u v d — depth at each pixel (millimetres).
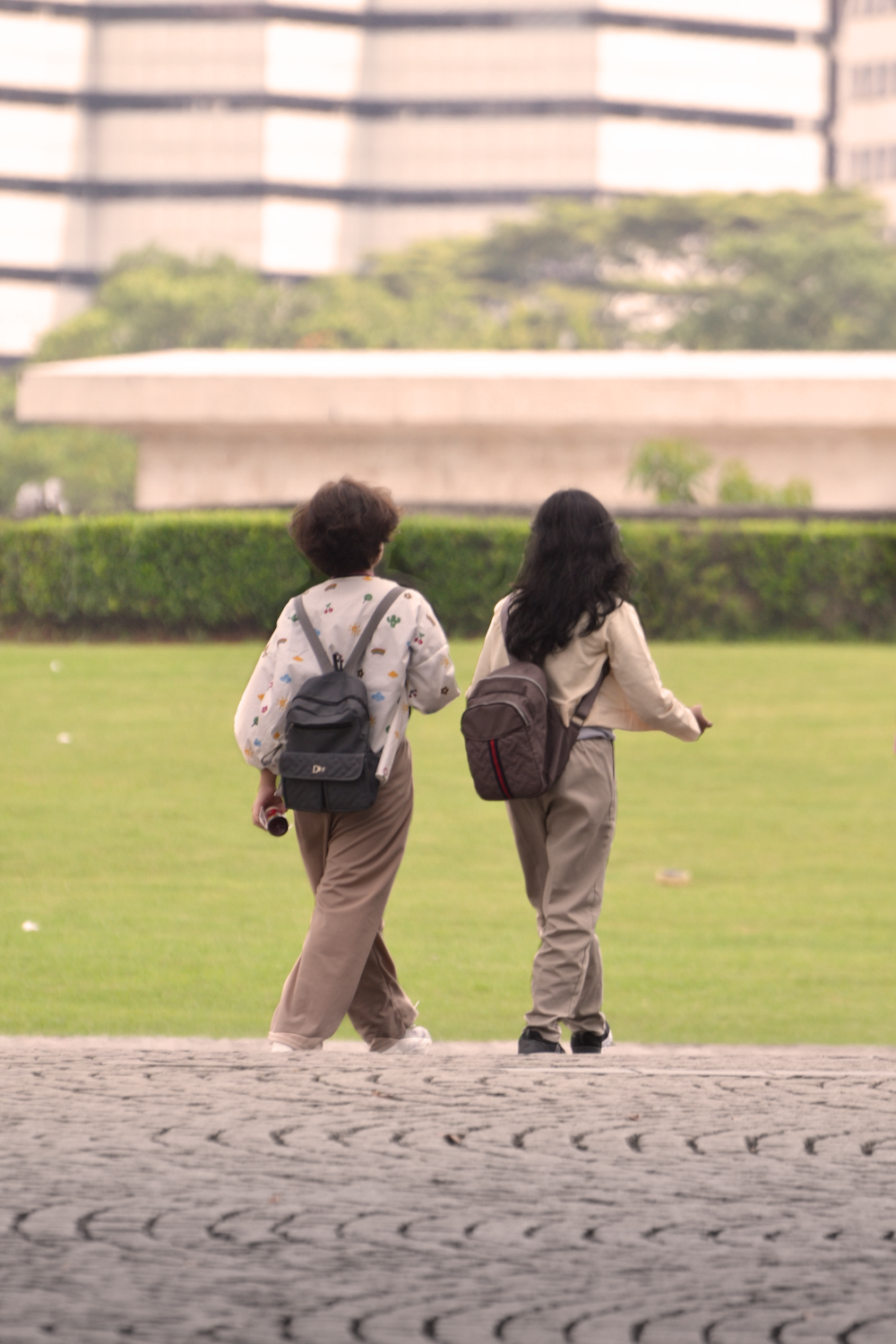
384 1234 11930
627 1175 13430
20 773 53188
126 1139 14289
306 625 19234
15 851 43781
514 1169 13523
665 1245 11781
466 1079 16859
